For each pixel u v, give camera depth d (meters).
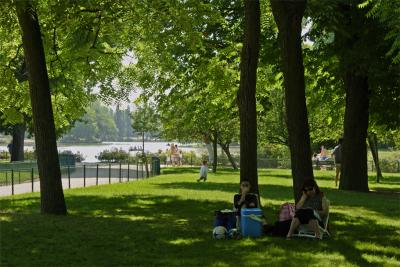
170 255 10.27
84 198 21.69
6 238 11.99
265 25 24.56
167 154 63.22
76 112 23.06
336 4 20.69
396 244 11.68
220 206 18.83
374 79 22.25
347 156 24.91
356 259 10.00
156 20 17.47
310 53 25.19
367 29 21.69
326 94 28.12
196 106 29.83
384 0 14.95
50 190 16.69
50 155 16.62
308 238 12.14
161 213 17.08
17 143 55.84
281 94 43.03
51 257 10.10
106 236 12.31
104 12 16.61
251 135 15.82
